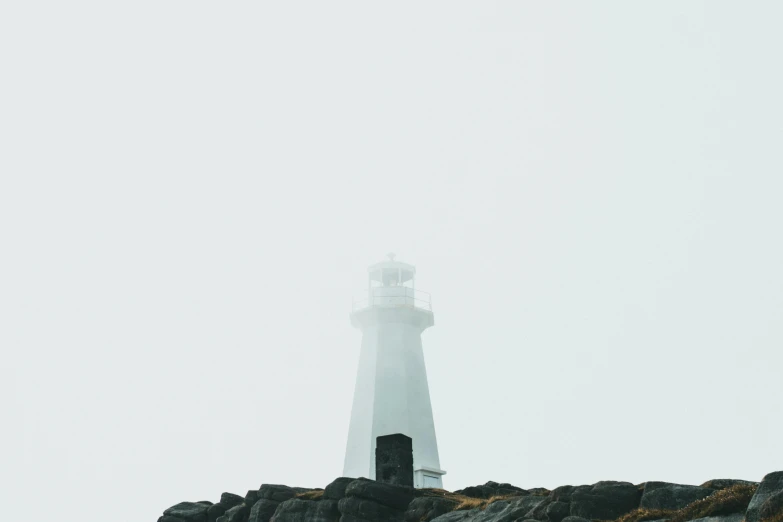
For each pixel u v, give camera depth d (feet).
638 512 105.29
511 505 122.01
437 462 235.81
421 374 246.47
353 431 238.89
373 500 140.56
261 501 153.99
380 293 255.29
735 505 92.48
